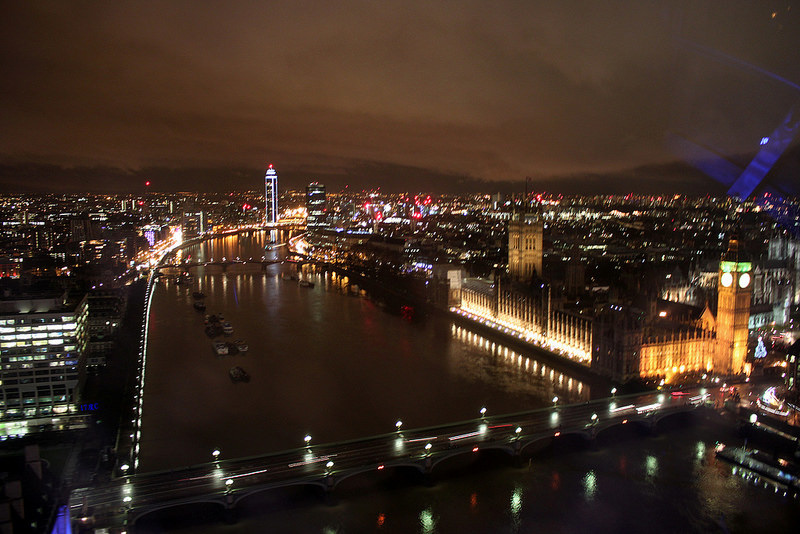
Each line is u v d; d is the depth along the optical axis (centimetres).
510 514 17838
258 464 19312
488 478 19962
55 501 14838
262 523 17388
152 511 17275
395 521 17462
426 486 19400
